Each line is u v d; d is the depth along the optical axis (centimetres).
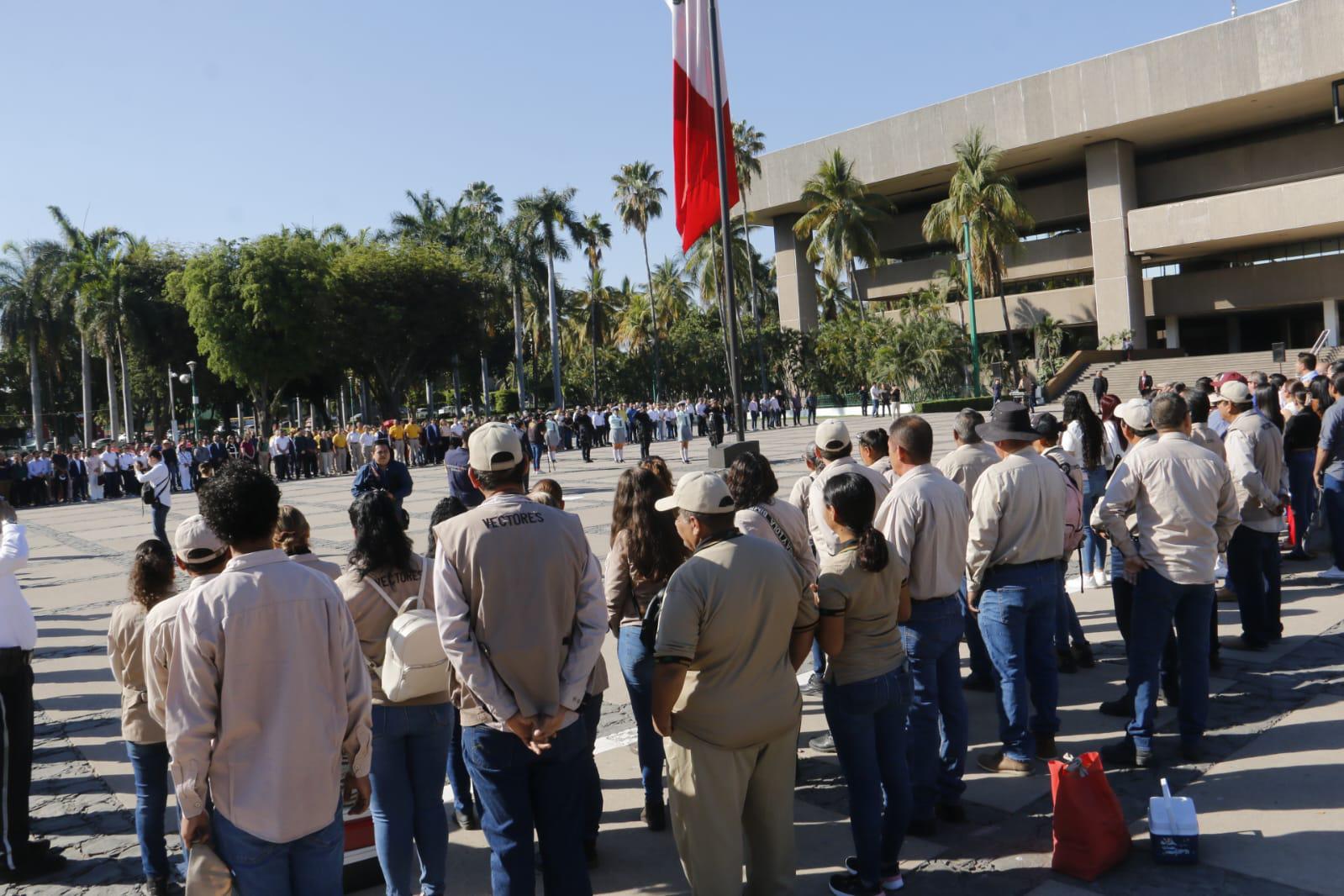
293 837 255
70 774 538
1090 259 4850
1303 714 502
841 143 5262
